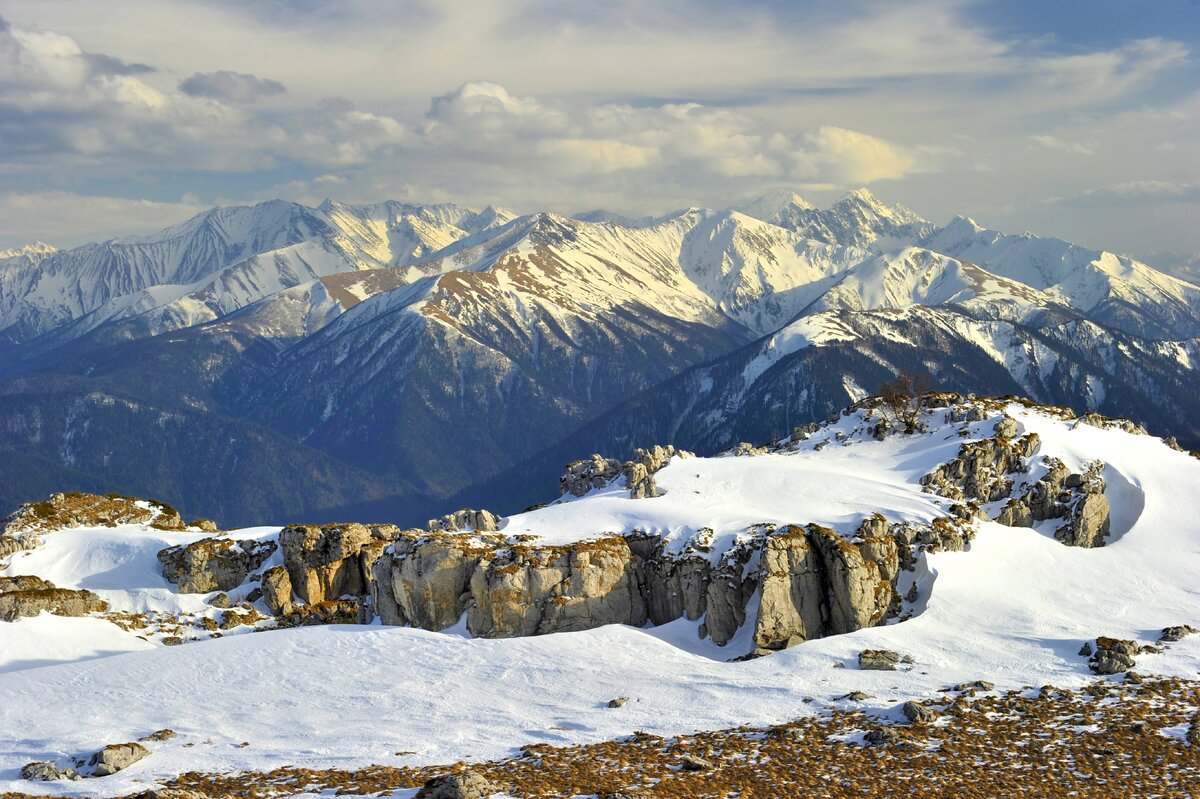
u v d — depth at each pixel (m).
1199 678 96.56
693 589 133.25
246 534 169.62
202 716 100.50
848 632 124.31
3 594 145.12
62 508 182.88
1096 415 177.50
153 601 154.25
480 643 119.62
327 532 160.50
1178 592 124.56
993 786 75.69
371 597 154.75
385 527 165.00
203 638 145.12
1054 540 140.50
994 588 125.69
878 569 129.50
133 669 116.94
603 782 76.94
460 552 139.12
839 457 172.12
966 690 95.88
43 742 94.00
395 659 115.94
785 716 92.44
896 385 196.25
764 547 130.00
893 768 79.19
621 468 178.00
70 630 140.75
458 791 72.56
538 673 109.06
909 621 117.62
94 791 79.56
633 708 97.31
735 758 82.19
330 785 78.06
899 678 101.00
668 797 73.81
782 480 156.12
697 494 154.75
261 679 111.44
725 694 99.62
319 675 111.69
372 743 89.69
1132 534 143.12
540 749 85.69
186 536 172.88
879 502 143.75
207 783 79.88
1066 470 152.62
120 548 168.38
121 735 95.38
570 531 146.00
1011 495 151.62
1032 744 82.94
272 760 85.62
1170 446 171.25
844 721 89.81
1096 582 128.12
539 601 134.00
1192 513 148.12
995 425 164.12
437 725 94.56
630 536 143.25
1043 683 97.50
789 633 125.69
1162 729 84.62
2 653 132.12
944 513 138.88
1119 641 104.44
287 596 156.12
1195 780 75.56
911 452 167.88
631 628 125.31
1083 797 73.62
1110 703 90.69
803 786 76.25
